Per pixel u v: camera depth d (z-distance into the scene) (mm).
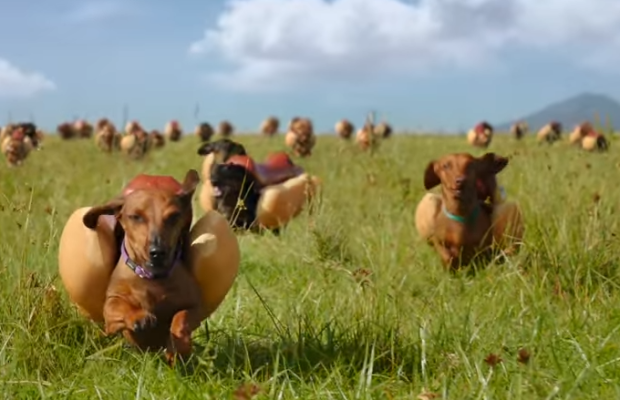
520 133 13414
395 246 3953
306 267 3883
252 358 2857
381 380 2725
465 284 3551
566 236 3594
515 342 2859
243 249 4398
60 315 2951
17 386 2686
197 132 13922
